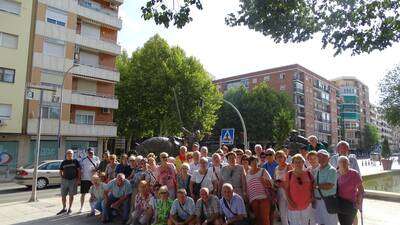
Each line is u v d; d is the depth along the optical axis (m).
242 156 8.71
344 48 6.71
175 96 38.22
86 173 11.93
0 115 31.83
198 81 41.44
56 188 20.52
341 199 6.63
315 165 7.33
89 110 39.09
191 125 40.78
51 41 35.47
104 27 41.12
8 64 32.28
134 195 10.31
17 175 20.23
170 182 9.53
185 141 16.05
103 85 40.66
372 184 24.02
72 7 37.19
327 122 84.50
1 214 11.41
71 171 11.61
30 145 33.91
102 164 12.69
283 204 7.82
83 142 38.16
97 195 10.97
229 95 53.91
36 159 14.29
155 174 10.08
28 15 33.72
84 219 10.71
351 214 6.61
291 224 6.78
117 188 10.23
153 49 42.44
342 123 98.81
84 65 38.00
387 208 11.66
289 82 70.69
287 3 6.33
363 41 6.61
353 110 99.06
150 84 41.50
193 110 40.88
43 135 34.75
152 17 6.37
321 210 7.13
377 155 48.09
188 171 9.55
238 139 51.84
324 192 6.65
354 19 6.54
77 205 13.14
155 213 9.12
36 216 11.13
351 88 100.06
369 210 11.30
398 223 9.48
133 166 11.13
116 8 42.25
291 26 6.50
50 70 35.28
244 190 8.10
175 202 8.52
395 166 42.62
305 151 9.35
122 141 45.78
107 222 10.33
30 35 34.44
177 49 43.31
